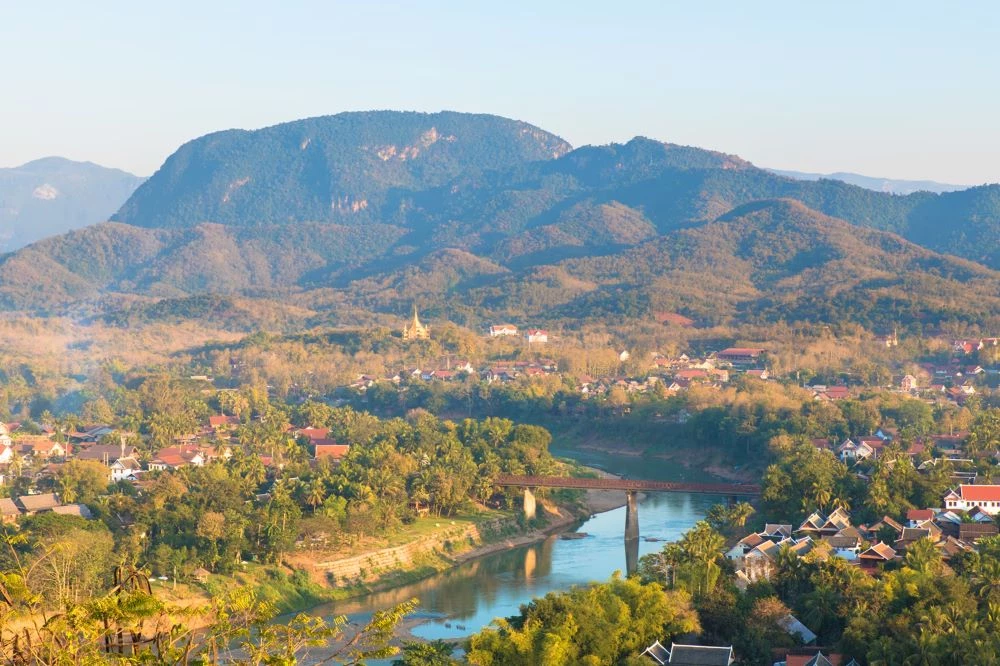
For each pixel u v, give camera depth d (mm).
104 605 92812
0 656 91188
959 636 187750
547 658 193250
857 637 199125
